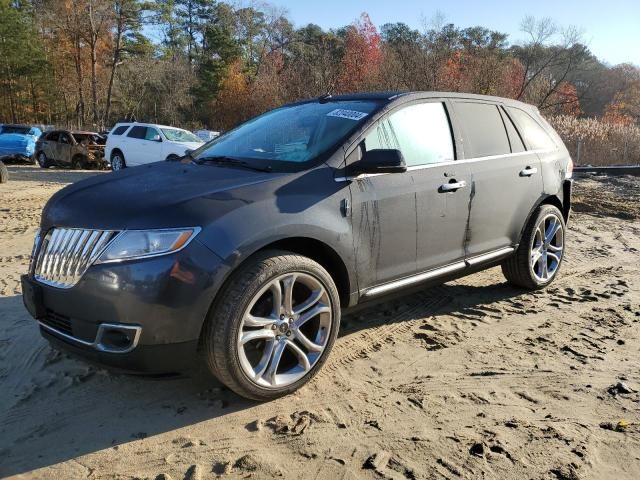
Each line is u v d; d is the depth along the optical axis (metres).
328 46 55.28
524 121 5.16
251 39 71.88
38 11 54.94
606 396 3.22
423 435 2.82
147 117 65.19
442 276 4.14
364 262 3.53
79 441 2.79
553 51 34.50
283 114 4.33
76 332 2.92
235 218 2.92
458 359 3.73
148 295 2.72
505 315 4.57
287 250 3.22
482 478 2.47
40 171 19.84
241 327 2.92
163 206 2.89
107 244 2.82
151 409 3.09
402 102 3.98
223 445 2.75
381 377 3.47
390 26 63.47
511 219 4.71
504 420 2.96
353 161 3.53
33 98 56.50
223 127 61.03
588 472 2.52
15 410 3.06
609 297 5.05
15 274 5.56
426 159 4.00
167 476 2.50
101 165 21.14
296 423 2.93
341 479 2.48
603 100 61.00
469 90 28.86
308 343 3.23
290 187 3.23
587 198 12.25
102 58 57.75
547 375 3.49
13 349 3.79
